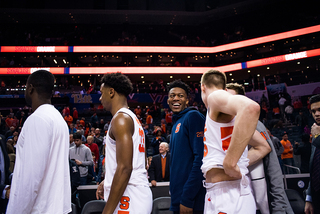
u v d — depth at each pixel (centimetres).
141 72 2323
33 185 137
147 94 1941
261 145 165
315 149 206
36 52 2275
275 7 2445
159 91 1988
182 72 2361
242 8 2459
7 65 2227
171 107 226
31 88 168
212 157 133
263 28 2553
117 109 169
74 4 2500
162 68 2348
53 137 155
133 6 2542
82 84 2338
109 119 1678
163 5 2600
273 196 163
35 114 152
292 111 1359
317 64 2238
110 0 2511
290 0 2345
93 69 2278
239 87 195
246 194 127
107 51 2314
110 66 2297
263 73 2477
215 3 2636
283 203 160
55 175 155
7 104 1691
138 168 154
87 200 397
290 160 655
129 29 2683
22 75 2312
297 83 1822
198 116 193
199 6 2650
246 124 106
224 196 125
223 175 129
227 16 2575
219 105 123
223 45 2422
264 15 2542
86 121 1667
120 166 140
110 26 2650
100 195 197
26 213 135
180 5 2617
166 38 2717
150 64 2553
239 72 2477
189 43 2528
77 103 1795
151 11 2470
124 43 2386
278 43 2284
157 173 486
